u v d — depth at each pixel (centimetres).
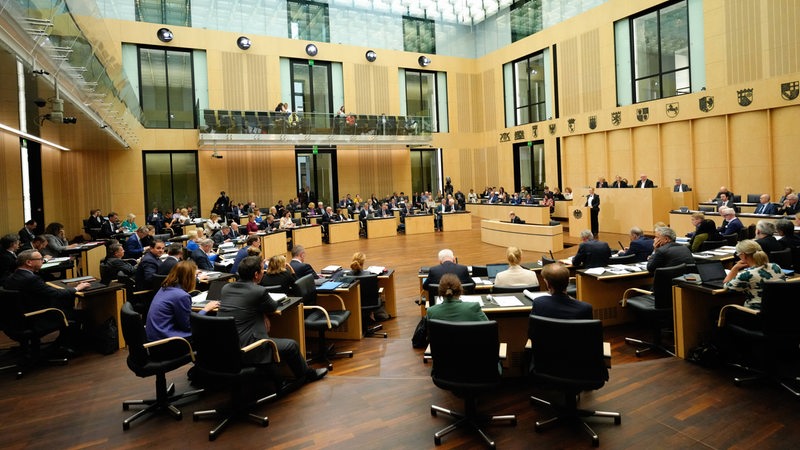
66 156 1669
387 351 570
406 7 2212
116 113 1135
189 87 1856
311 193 2053
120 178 1764
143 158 1808
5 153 1143
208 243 746
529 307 436
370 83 2158
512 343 456
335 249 1432
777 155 1263
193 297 519
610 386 424
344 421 382
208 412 394
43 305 521
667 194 1353
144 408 419
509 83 2181
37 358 528
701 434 339
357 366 524
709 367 454
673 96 1480
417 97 2286
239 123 1731
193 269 440
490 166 2311
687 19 1442
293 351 433
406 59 2231
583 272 592
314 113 1853
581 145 1811
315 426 376
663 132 1527
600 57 1706
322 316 555
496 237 1402
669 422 358
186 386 467
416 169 2347
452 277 381
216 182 1925
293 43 2000
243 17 1923
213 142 1748
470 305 372
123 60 1741
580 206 1462
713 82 1373
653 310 505
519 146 2144
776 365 414
